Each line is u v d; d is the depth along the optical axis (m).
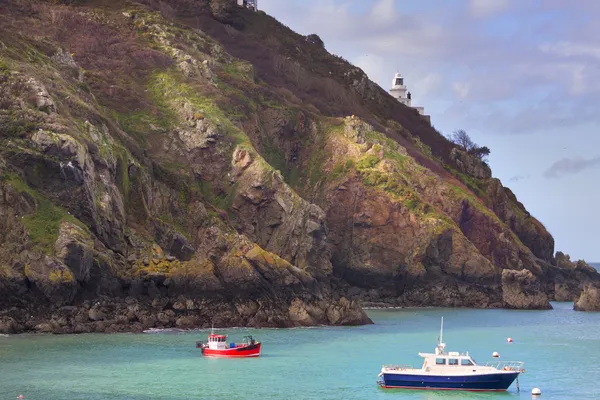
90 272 128.88
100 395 89.38
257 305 143.00
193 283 139.00
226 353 111.25
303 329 141.75
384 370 97.12
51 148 134.75
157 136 181.38
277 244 173.62
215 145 182.25
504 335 144.00
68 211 133.50
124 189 150.50
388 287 199.25
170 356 110.06
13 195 128.50
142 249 143.12
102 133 153.62
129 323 128.88
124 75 194.12
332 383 98.25
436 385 96.19
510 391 96.69
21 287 121.94
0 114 138.00
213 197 178.12
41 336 119.56
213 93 198.38
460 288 198.88
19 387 91.81
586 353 124.12
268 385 96.12
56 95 153.12
